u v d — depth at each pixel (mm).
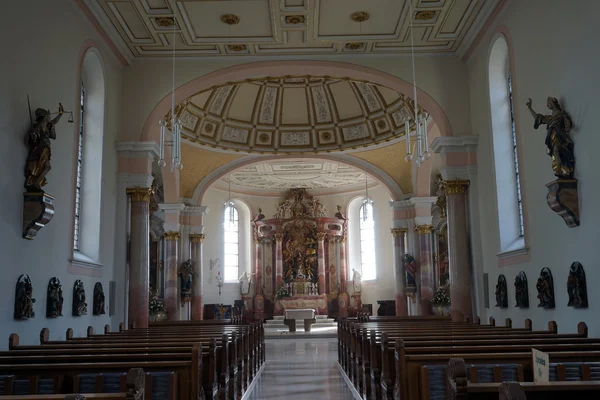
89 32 13016
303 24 14125
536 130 11023
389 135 22453
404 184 24422
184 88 15664
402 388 6207
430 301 23109
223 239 32406
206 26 14219
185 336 10336
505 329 10914
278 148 23891
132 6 13086
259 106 23047
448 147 15172
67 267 11352
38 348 8320
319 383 11836
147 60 15734
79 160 13586
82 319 12117
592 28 8781
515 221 13328
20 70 9477
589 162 8977
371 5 13305
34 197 9469
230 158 23984
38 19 10242
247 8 13375
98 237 13406
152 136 15523
